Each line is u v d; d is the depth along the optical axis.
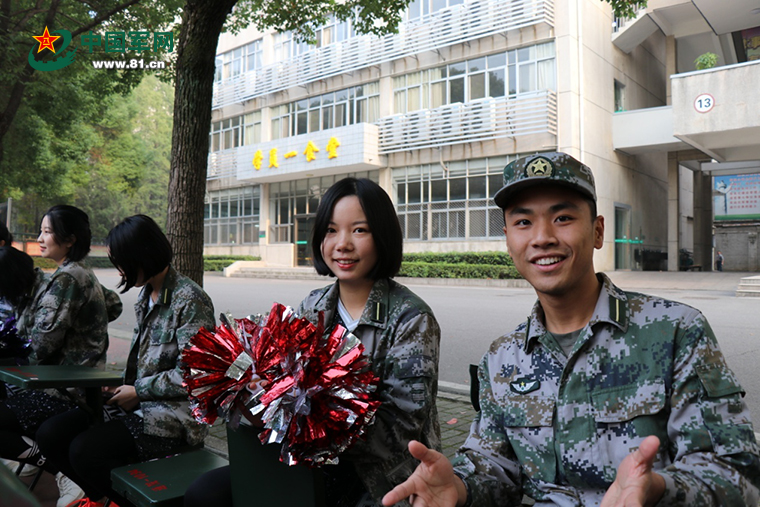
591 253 1.54
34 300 3.66
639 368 1.44
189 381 1.77
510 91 20.95
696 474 1.26
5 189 18.16
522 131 20.25
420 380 1.90
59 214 3.18
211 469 2.28
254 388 1.66
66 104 13.41
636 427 1.40
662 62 26.81
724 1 17.72
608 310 1.50
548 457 1.50
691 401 1.38
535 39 20.31
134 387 2.64
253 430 1.74
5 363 3.42
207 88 4.80
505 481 1.57
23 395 3.07
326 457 1.58
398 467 1.84
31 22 10.95
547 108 19.62
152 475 2.22
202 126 4.79
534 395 1.55
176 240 4.70
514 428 1.56
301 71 26.77
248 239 30.41
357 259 2.04
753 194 28.02
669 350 1.42
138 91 41.97
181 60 4.73
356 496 1.92
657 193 25.44
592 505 1.43
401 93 23.91
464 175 22.28
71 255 3.25
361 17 7.92
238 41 30.16
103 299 3.36
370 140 23.88
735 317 10.04
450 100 22.47
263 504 1.75
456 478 1.42
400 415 1.88
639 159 23.75
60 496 3.09
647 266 24.12
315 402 1.56
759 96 16.62
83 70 11.92
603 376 1.46
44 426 2.70
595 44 21.03
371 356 1.97
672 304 1.49
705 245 29.05
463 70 22.09
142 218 2.62
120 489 2.19
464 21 21.44
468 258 20.83
